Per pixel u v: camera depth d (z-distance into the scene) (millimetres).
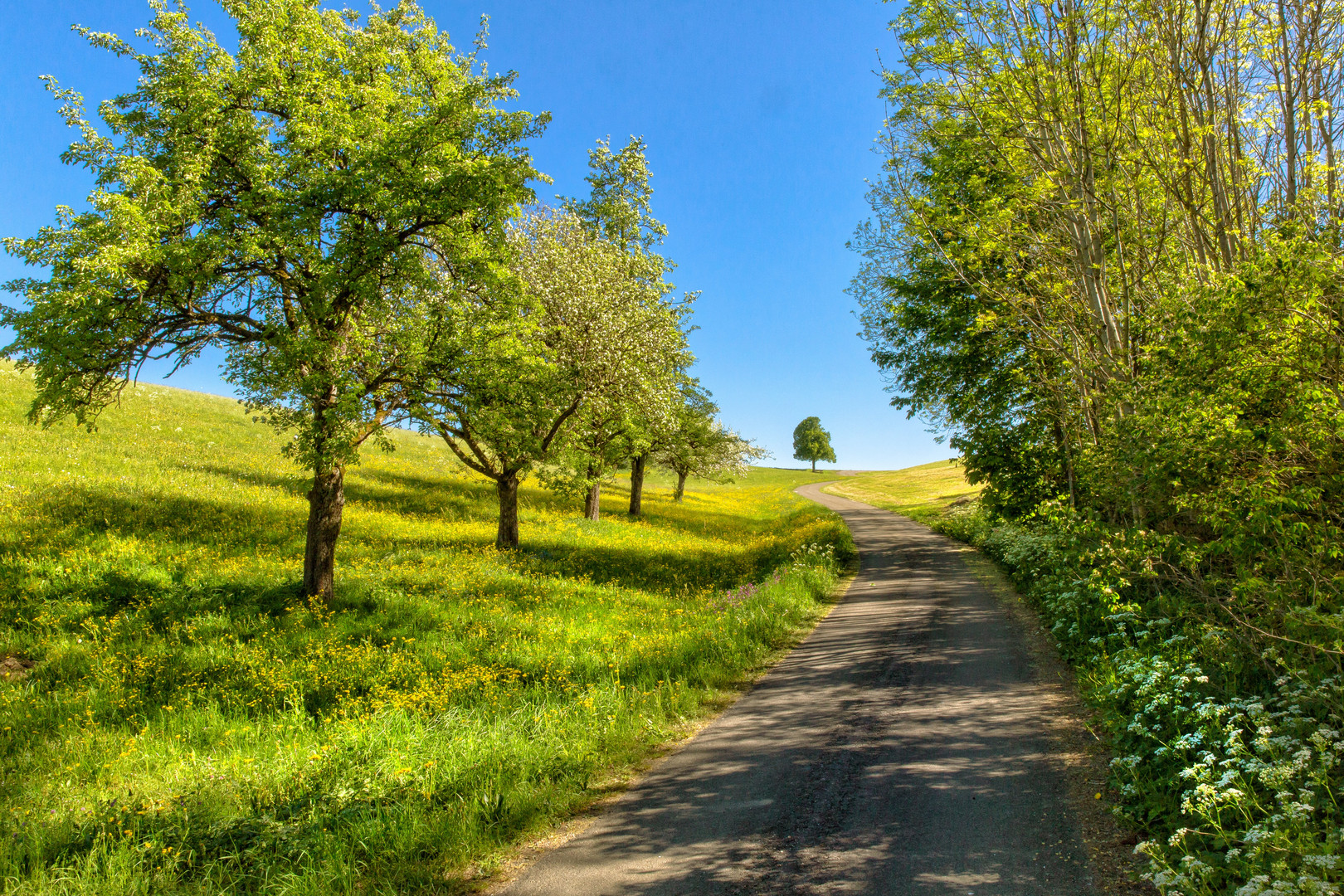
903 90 11023
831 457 120812
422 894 4719
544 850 5285
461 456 19859
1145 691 5723
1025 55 9234
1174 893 3770
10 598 11719
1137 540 6832
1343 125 7156
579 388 20250
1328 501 6121
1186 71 8281
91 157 10188
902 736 7055
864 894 4293
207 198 11594
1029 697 7879
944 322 20219
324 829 5375
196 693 9000
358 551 17422
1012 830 4941
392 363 13242
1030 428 18156
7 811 5922
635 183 28250
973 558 21469
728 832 5320
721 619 12672
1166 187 8695
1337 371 6020
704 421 40031
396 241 11820
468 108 12352
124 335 10938
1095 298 9820
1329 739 4391
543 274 20516
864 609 14484
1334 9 7227
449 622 12391
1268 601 5535
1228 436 5992
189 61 10898
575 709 8094
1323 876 3391
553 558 20266
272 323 11914
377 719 7469
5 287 10094
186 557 14516
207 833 5391
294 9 11688
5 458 18812
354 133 11688
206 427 29297
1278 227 6750
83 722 8094
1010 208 10383
